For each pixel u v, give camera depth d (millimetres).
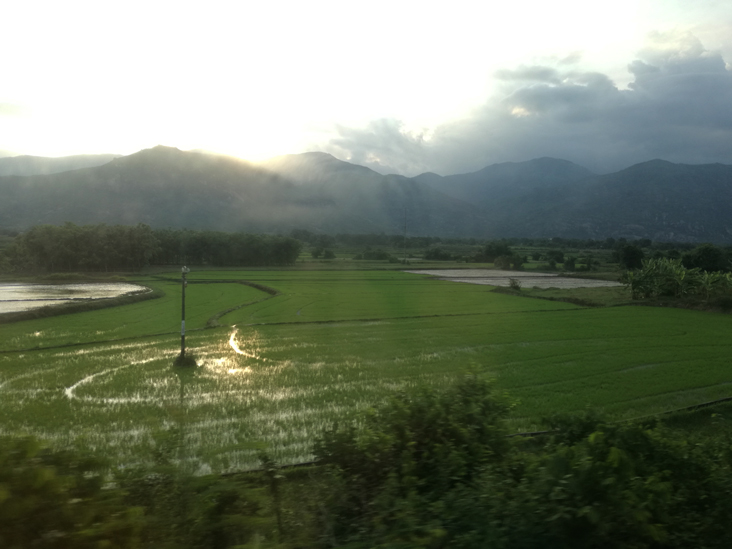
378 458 6078
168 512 4555
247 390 21047
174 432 6254
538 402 18984
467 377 8320
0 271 91688
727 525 5184
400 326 40219
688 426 16797
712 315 46969
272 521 4777
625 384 21859
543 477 4980
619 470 5230
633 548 4594
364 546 4359
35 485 3717
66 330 38031
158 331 37906
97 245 96375
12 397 20094
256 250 115375
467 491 5141
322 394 20375
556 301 58938
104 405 18891
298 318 44812
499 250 137875
